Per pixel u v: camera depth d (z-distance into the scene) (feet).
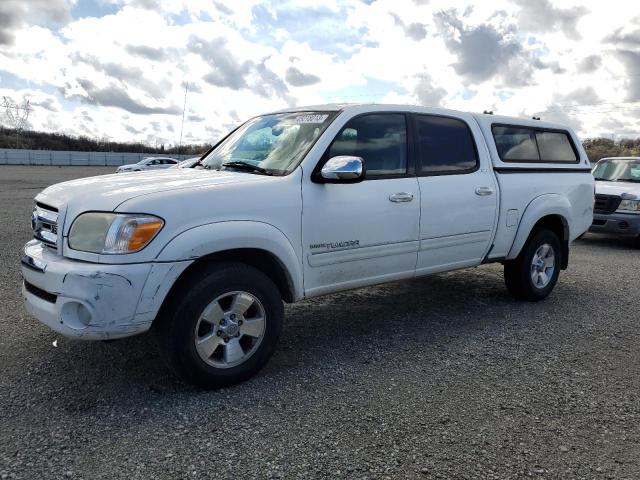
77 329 10.14
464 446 9.53
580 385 12.15
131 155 244.63
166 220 10.48
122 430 9.80
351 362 13.25
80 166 223.71
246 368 11.80
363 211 13.53
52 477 8.38
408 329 15.85
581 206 20.08
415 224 14.70
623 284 22.06
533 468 8.91
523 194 17.67
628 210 31.24
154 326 11.14
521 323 16.57
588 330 16.01
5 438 9.45
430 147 15.49
